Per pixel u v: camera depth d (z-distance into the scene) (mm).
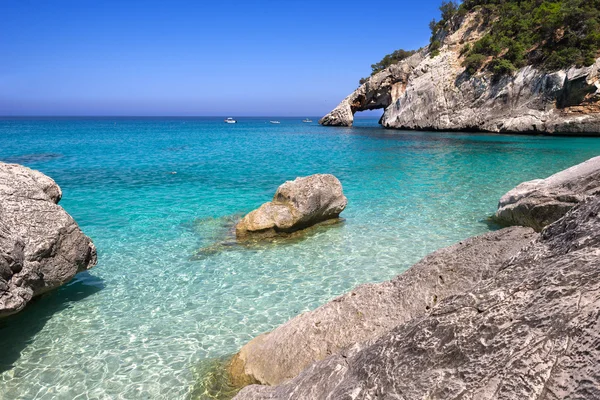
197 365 7203
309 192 14141
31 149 42688
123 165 30391
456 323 3102
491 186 21484
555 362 2389
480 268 6086
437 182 23016
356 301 6555
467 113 61312
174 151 41312
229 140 57969
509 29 61531
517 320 2789
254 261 11703
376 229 14312
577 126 48125
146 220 15617
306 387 4246
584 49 50656
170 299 9594
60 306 9289
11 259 7336
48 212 8656
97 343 7902
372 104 88625
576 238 3334
